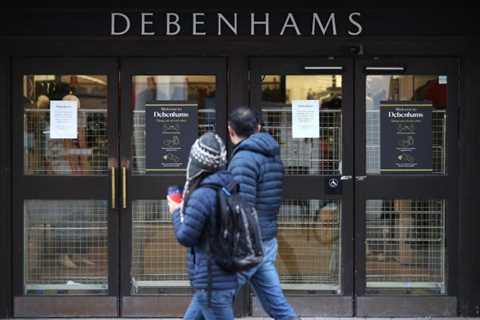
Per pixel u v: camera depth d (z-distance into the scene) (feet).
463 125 22.75
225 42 22.62
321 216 23.06
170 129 22.77
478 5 22.53
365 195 22.86
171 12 22.62
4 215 22.84
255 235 14.51
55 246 23.06
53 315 22.90
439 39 22.65
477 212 22.79
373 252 23.03
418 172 22.89
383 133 22.84
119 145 22.81
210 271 14.38
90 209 22.98
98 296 22.89
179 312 22.86
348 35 22.63
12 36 22.57
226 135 22.68
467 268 22.85
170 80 22.76
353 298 22.90
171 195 15.10
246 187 16.81
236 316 22.65
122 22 22.59
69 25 22.59
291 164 22.93
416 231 23.00
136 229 22.98
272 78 22.77
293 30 22.63
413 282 23.08
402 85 22.85
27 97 22.86
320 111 22.86
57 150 22.94
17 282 22.90
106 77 22.76
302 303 22.91
